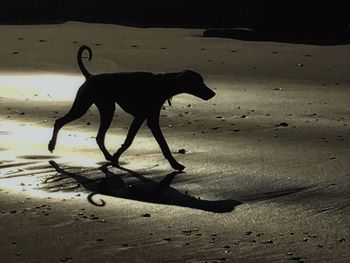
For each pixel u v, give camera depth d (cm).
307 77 3262
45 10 6372
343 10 4916
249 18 5756
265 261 1204
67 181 1642
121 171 1730
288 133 2156
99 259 1207
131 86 1767
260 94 2820
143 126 2208
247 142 2028
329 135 2136
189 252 1238
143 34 5025
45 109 2464
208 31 4956
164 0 6300
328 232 1334
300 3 4853
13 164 1770
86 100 1811
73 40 4528
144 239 1295
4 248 1250
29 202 1491
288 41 4684
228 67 3512
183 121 2305
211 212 1441
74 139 2033
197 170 1736
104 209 1454
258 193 1562
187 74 1745
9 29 5222
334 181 1647
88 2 6362
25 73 3291
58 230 1334
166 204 1488
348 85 3067
